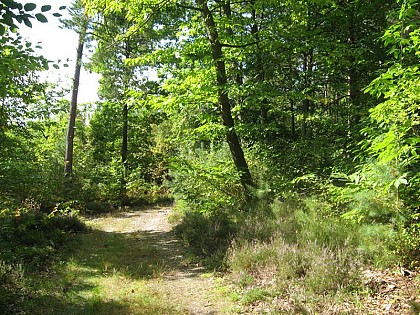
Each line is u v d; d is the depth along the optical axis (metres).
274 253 6.50
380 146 4.84
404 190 5.82
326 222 7.11
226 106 10.55
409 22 5.61
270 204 8.89
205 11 10.13
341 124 11.33
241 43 10.96
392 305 4.59
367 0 10.95
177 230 10.53
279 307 4.92
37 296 5.54
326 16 11.34
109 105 22.27
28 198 11.22
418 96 5.14
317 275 5.46
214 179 10.45
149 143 25.58
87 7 10.09
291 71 13.04
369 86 5.99
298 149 10.95
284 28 11.22
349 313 4.55
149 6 9.92
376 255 5.78
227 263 6.85
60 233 9.76
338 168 9.30
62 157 21.16
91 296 5.77
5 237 8.32
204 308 5.28
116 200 19.28
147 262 7.88
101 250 9.03
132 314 5.02
